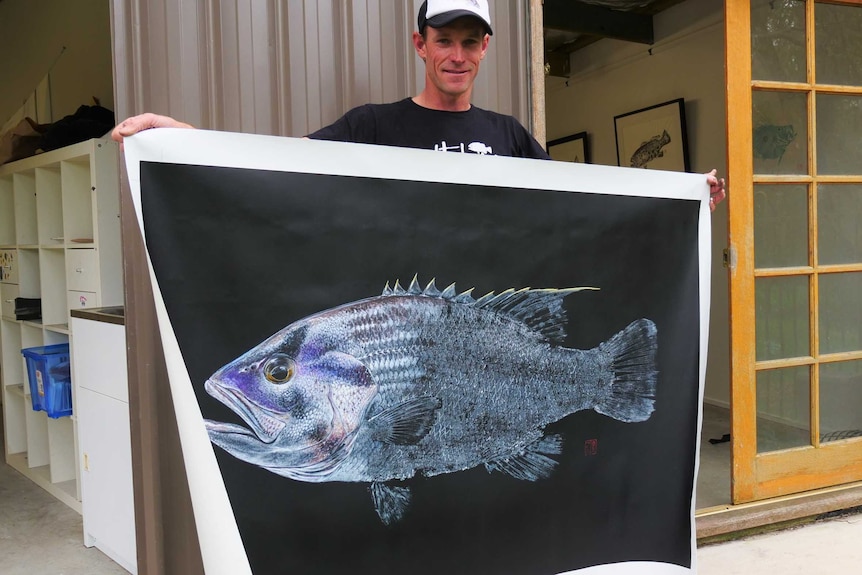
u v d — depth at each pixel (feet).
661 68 14.62
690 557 6.07
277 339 4.58
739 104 8.34
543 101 7.36
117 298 8.79
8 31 16.29
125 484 7.30
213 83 6.03
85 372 8.07
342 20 6.51
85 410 8.11
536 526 5.42
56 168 10.23
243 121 6.14
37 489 10.14
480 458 5.21
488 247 5.23
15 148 11.33
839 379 9.16
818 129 8.93
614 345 5.71
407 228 4.96
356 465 4.81
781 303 8.79
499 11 7.18
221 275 4.45
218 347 4.44
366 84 6.61
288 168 4.63
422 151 5.01
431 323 5.04
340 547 4.76
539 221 5.41
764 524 8.31
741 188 8.38
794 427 8.86
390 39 6.72
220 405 4.44
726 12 8.25
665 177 5.91
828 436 9.12
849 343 9.25
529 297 5.38
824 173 9.02
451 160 5.10
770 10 8.55
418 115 5.86
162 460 5.91
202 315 4.40
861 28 9.16
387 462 4.90
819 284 9.01
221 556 4.43
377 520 4.87
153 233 4.30
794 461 8.76
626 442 5.77
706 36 13.43
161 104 5.85
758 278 8.61
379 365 4.86
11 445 11.34
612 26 14.15
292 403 4.61
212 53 6.02
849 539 8.13
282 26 6.28
